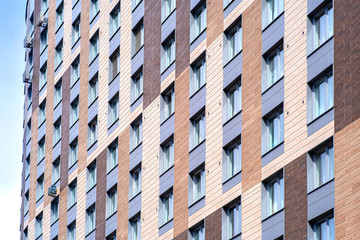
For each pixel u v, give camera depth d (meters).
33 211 87.56
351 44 48.34
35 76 92.62
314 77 51.03
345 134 47.75
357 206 46.16
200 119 62.47
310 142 50.38
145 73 69.88
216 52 61.03
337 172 47.84
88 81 79.19
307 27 52.28
